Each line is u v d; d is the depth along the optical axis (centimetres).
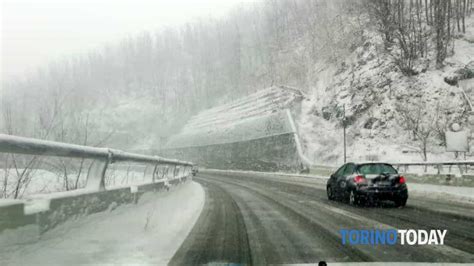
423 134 4291
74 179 730
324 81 6384
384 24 5809
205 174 5297
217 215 1062
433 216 1001
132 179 916
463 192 1677
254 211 1155
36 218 375
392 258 550
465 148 3002
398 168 2527
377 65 5516
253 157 5894
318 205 1320
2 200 346
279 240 693
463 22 5662
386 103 5000
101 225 522
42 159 572
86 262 445
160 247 603
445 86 4762
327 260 541
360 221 919
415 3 6462
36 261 365
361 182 1256
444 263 517
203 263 523
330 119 5588
